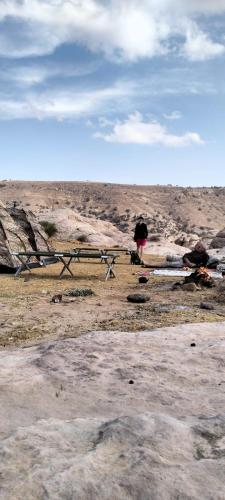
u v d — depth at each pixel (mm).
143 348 5723
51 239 34125
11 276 15828
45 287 12891
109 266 15016
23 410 3822
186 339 6219
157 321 8164
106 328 7676
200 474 2613
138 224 21875
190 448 2943
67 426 3211
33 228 21219
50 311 9258
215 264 20125
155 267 19469
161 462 2691
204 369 5016
